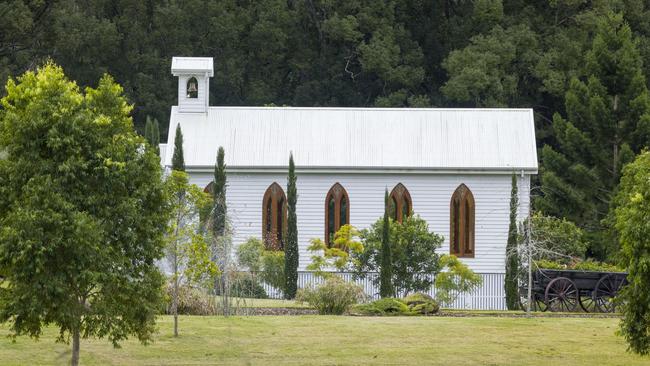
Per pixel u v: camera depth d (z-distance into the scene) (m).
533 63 190.12
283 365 63.84
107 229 51.47
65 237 49.59
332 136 137.12
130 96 191.12
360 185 133.62
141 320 54.09
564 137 160.75
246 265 115.12
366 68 193.00
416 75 194.12
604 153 155.50
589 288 99.88
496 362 65.88
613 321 84.88
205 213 96.31
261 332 75.06
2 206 50.94
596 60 157.38
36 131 50.72
